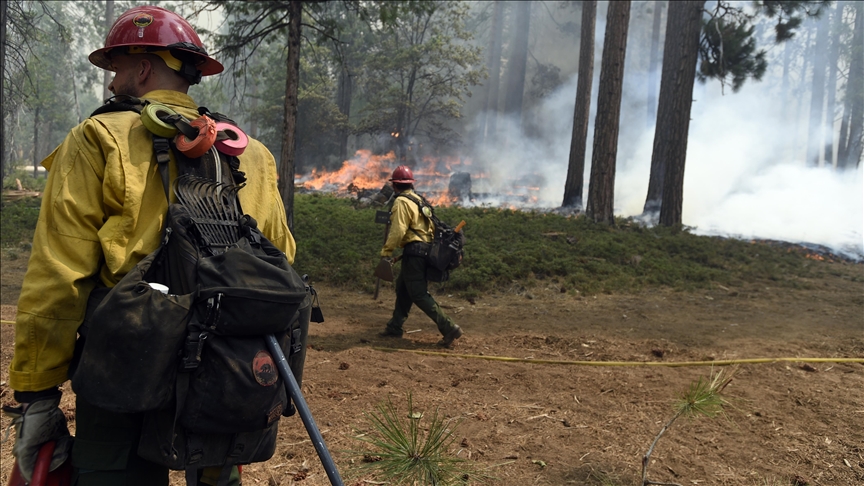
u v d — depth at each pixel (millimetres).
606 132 15031
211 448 1491
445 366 5137
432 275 5883
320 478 3049
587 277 10000
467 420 3881
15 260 10945
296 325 1642
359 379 4641
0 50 15695
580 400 4305
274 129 38906
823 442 3580
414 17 37062
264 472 3107
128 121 1627
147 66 1810
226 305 1441
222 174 1757
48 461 1493
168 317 1396
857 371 4969
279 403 1515
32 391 1460
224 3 11992
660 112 19203
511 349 5824
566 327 6957
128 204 1539
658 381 4746
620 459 3355
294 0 11695
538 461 3305
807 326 6930
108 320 1385
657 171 19203
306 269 9914
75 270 1475
